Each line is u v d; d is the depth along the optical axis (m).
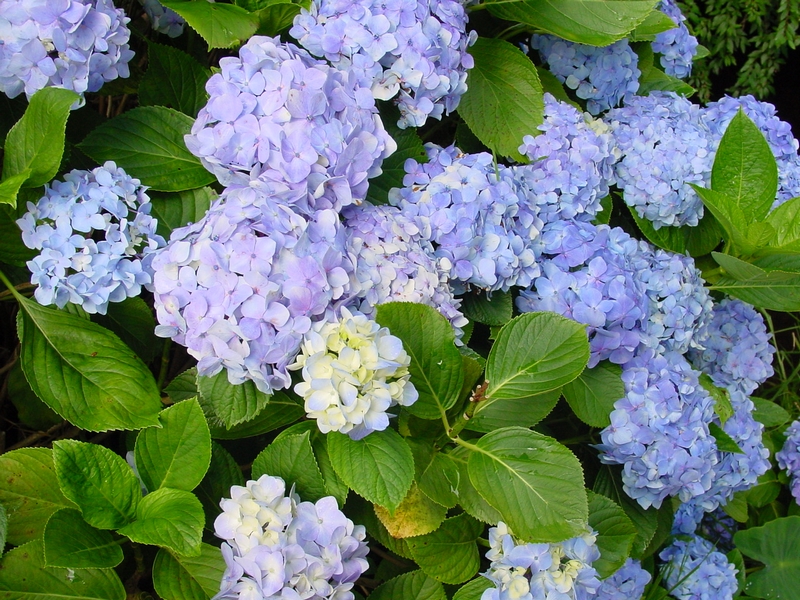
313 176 0.78
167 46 0.91
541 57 1.12
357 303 0.80
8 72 0.75
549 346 0.79
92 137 0.84
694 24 2.26
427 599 0.85
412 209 0.89
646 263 0.98
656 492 0.92
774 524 1.18
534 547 0.80
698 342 1.05
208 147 0.79
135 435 0.86
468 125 1.01
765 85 2.27
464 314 0.94
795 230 1.00
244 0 0.89
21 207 0.78
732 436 1.06
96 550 0.72
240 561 0.71
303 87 0.78
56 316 0.77
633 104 1.12
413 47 0.86
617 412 0.90
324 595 0.72
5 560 0.72
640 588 0.95
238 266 0.72
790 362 1.57
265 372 0.73
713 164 1.05
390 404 0.72
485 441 0.80
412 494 0.82
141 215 0.79
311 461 0.77
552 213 0.98
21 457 0.76
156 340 0.87
